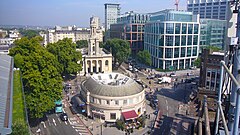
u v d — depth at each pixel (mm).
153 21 179375
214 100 60875
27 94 72500
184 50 163250
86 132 72938
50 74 79625
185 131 71875
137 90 82250
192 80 130500
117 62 172625
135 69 157875
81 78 137000
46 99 73000
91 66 146500
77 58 133625
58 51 128000
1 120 35375
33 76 73062
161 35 158000
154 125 77000
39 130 72062
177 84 124125
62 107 91188
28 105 70188
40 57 79500
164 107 92062
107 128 75938
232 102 31750
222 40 193375
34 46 95062
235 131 21562
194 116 82500
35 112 71875
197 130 45625
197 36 167500
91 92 81500
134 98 79750
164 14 167625
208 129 35562
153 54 172875
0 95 46312
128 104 78812
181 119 80688
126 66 171375
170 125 76562
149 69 162125
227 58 37656
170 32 155125
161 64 162000
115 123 78188
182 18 165625
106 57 148500
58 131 73125
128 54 166125
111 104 77688
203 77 103125
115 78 96062
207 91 77375
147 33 186500
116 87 79188
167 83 126062
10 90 51219
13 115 49250
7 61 78812
